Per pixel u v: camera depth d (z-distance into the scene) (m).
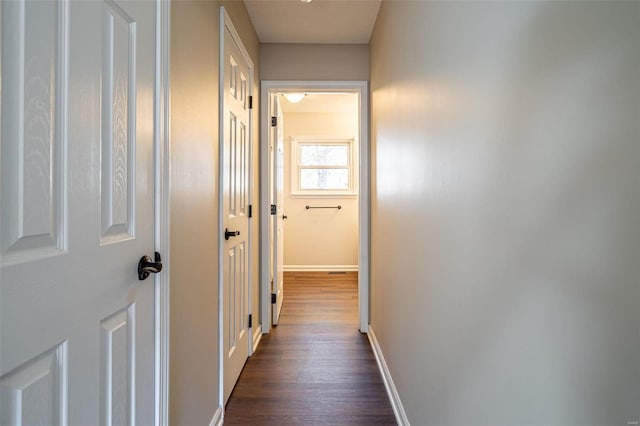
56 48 0.66
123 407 0.87
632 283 0.41
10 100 0.57
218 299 1.70
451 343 1.00
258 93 2.78
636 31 0.40
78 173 0.71
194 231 1.38
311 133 5.32
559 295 0.54
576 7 0.50
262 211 2.81
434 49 1.15
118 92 0.85
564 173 0.52
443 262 1.07
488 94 0.77
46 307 0.63
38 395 0.62
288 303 3.65
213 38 1.62
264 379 2.09
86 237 0.74
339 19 2.50
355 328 2.94
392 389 1.84
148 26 0.99
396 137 1.79
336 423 1.68
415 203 1.41
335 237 5.29
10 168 0.57
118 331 0.85
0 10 0.55
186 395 1.29
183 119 1.27
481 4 0.80
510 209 0.68
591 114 0.47
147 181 0.98
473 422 0.85
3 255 0.55
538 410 0.59
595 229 0.47
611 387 0.44
